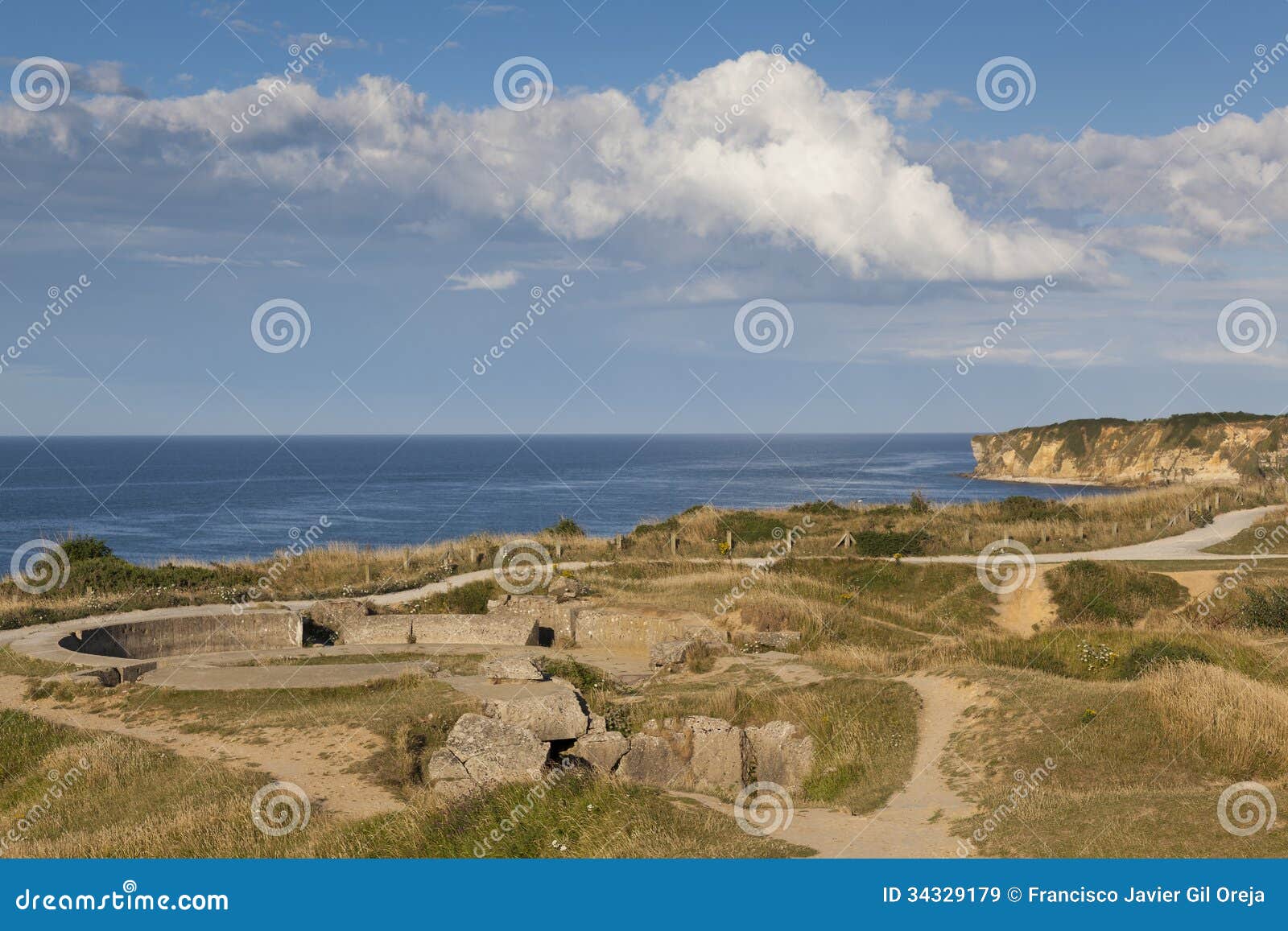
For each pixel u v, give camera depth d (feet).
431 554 148.46
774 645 96.89
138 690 75.87
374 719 68.03
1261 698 60.34
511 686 75.87
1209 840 44.70
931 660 87.51
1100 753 58.90
